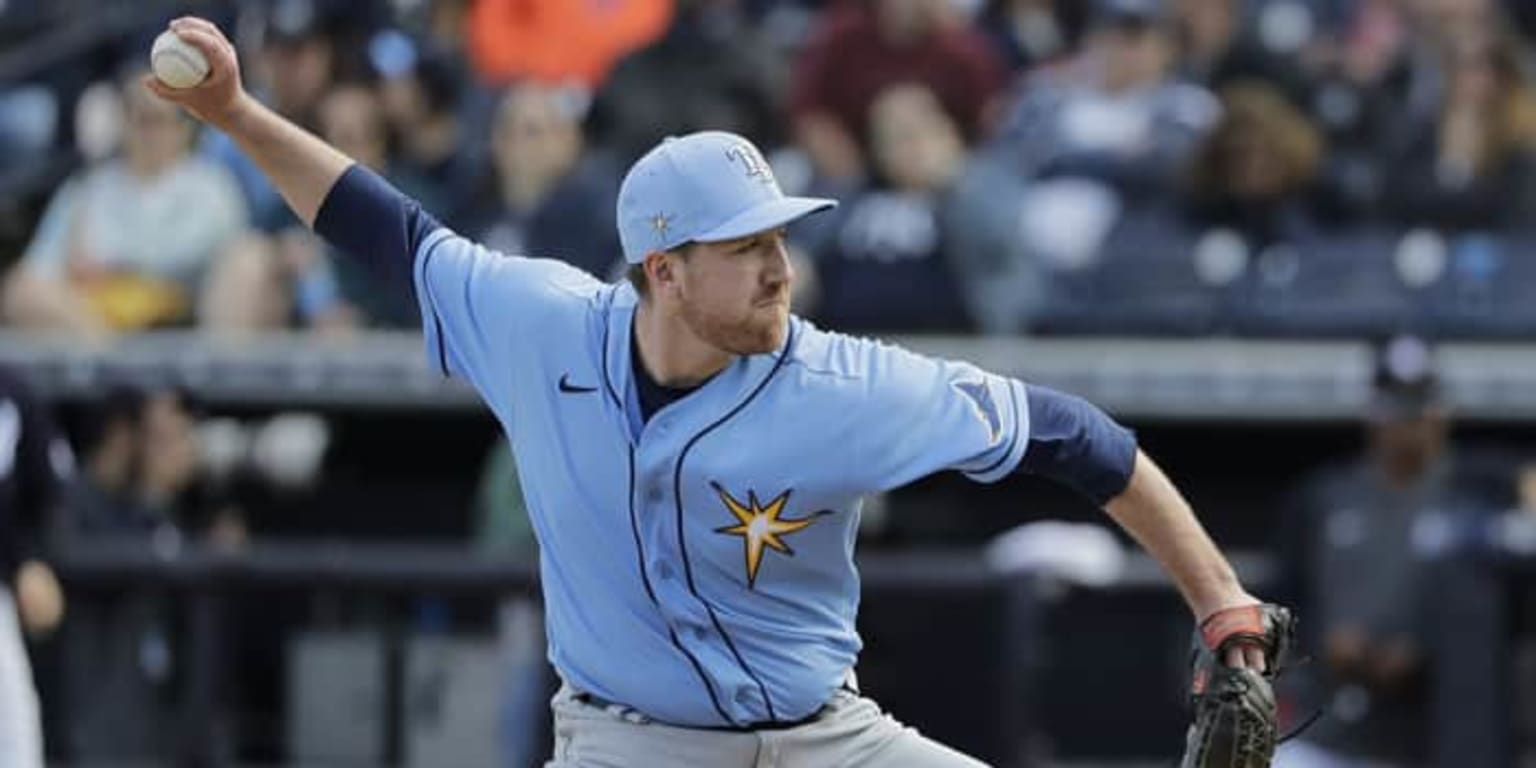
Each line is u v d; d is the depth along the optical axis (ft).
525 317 55.57
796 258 119.24
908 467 54.03
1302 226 119.75
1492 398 114.83
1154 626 106.01
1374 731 102.99
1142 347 117.19
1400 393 102.42
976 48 125.39
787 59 132.98
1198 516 119.55
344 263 123.75
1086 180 122.31
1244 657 55.36
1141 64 124.77
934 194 119.03
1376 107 126.41
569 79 129.90
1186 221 120.57
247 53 135.64
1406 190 120.57
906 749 56.95
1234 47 126.72
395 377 118.01
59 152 136.56
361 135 125.70
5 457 86.33
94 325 122.42
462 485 122.11
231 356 118.73
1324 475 108.99
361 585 105.19
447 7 136.56
